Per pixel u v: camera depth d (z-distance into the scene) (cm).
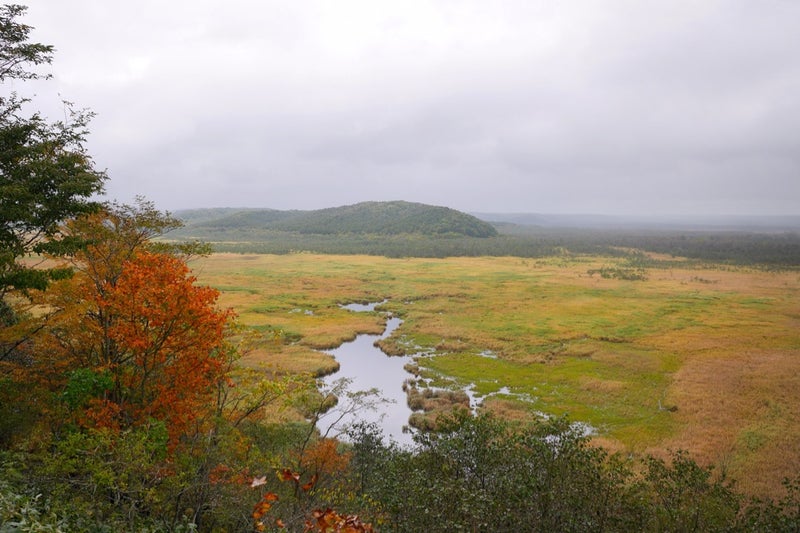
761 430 3953
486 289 11438
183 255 2614
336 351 6494
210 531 1816
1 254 1827
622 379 5334
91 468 1425
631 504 1895
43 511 1229
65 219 2289
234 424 2172
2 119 1961
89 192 2089
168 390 2112
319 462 2312
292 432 2889
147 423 1853
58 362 2306
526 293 10894
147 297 2077
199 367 2133
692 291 11369
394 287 11588
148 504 1582
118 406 2044
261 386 2227
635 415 4350
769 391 4841
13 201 1866
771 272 15525
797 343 6712
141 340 2020
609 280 13162
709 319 8312
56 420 2061
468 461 2041
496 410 4416
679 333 7325
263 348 6078
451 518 1620
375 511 1758
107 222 2503
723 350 6384
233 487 1770
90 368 2211
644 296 10638
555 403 4644
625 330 7481
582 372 5562
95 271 2369
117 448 1506
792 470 3291
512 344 6731
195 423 2098
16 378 2183
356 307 9619
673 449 3638
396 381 5303
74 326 2267
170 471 1667
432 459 2100
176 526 1448
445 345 6688
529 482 1816
